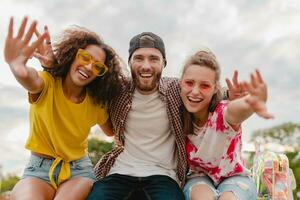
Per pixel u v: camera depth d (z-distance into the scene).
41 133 1.56
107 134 1.74
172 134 1.62
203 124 1.57
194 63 1.54
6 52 1.39
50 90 1.56
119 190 1.51
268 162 1.73
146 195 1.51
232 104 1.42
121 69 1.67
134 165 1.57
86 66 1.56
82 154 1.62
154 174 1.54
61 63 1.58
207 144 1.54
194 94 1.52
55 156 1.57
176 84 1.63
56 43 1.60
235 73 1.42
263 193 1.74
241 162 1.58
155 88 1.62
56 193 1.53
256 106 1.27
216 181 1.57
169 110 1.59
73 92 1.60
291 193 1.73
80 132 1.59
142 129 1.61
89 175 1.61
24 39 1.38
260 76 1.27
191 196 1.50
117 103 1.62
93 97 1.63
